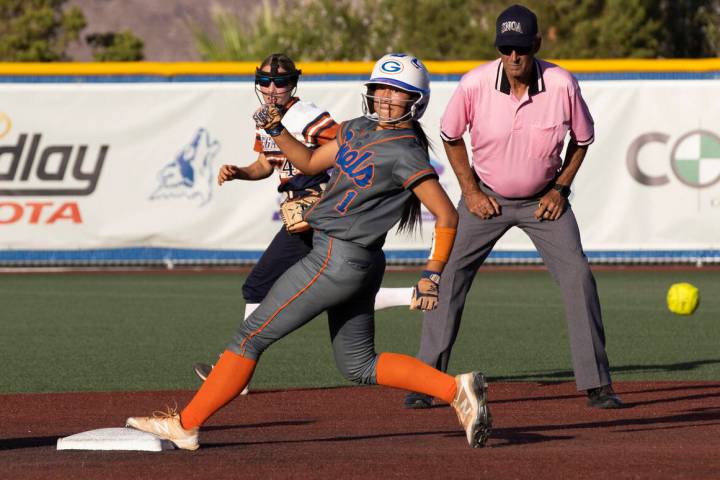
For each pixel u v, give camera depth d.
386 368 20.39
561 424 24.23
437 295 19.12
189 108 58.53
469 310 45.41
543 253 26.67
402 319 43.97
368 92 19.59
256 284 28.05
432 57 102.06
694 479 18.47
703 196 58.31
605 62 58.00
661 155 58.22
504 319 42.91
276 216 58.84
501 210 26.61
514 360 34.12
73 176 58.44
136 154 58.56
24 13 126.62
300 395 28.38
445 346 27.06
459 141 26.50
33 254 58.50
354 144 19.45
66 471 19.14
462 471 19.08
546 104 25.48
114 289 53.00
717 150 58.19
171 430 21.12
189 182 58.69
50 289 53.03
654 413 25.56
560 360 34.06
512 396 28.19
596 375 26.16
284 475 18.81
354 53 108.12
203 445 21.78
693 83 58.06
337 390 29.11
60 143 58.34
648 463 19.72
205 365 29.00
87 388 29.56
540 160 25.84
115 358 34.47
